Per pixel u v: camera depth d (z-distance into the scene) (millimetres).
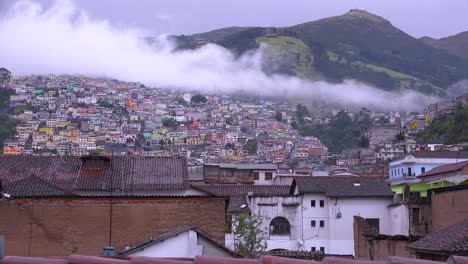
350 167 146375
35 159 45656
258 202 63906
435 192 37219
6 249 29500
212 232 31078
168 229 30828
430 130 162125
